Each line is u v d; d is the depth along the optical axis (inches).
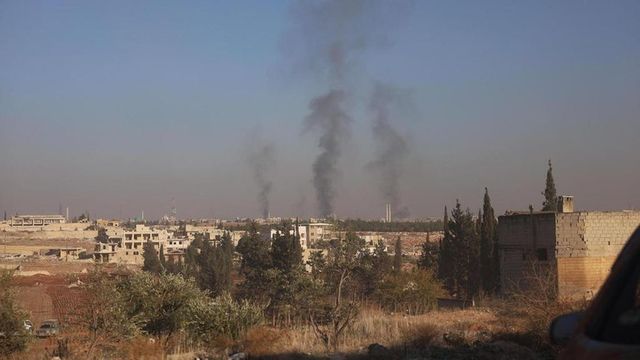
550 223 1360.7
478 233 2443.4
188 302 973.2
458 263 2475.4
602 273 1326.3
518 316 828.6
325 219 4286.4
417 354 684.1
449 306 1825.8
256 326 872.3
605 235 1332.4
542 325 722.2
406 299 1706.4
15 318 805.9
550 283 791.1
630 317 113.0
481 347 702.5
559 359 126.7
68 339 834.2
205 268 2746.1
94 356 784.3
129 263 5068.9
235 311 901.2
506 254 1467.8
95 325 860.6
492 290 1993.1
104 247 5487.2
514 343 722.8
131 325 882.8
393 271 1916.8
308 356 692.7
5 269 851.4
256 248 2210.9
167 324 992.9
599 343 113.8
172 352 845.2
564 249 1336.1
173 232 7696.9
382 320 957.2
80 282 936.9
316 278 1605.6
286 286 1720.0
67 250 5620.1
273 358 698.8
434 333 797.2
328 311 981.8
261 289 2032.5
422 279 1771.7
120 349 814.5
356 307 975.0
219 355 751.7
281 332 816.9
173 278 1035.9
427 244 3110.2
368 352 687.1
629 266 118.3
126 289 994.7
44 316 1764.3
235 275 3107.8
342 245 1715.1
